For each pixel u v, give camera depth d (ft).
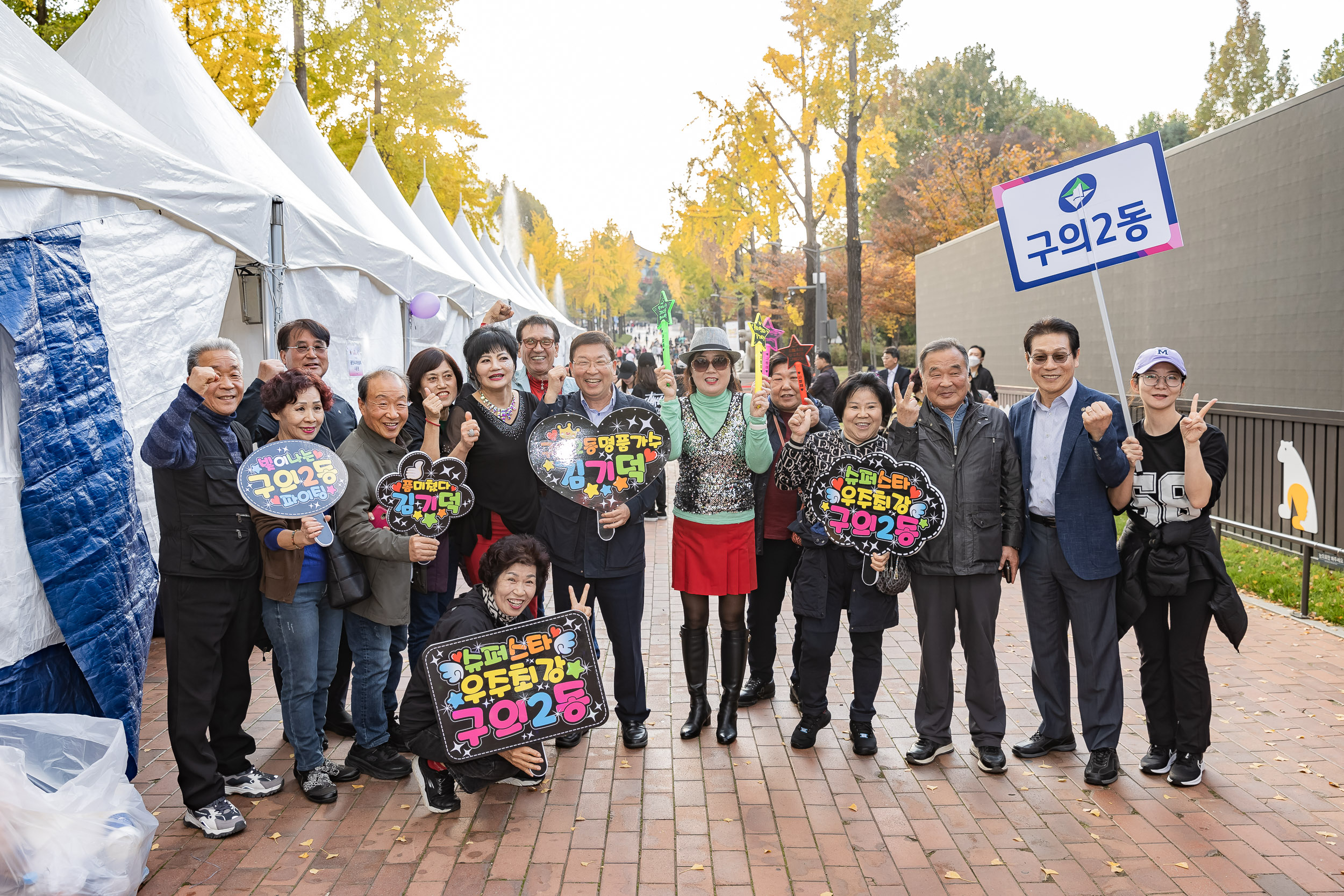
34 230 14.44
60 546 12.23
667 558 30.60
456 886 10.89
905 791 13.39
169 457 11.41
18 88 14.26
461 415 15.56
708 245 142.51
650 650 20.35
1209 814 12.54
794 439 14.85
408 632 15.48
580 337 15.33
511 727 12.62
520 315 57.00
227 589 12.07
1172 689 13.71
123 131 17.20
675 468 54.60
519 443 15.78
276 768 14.25
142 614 13.75
